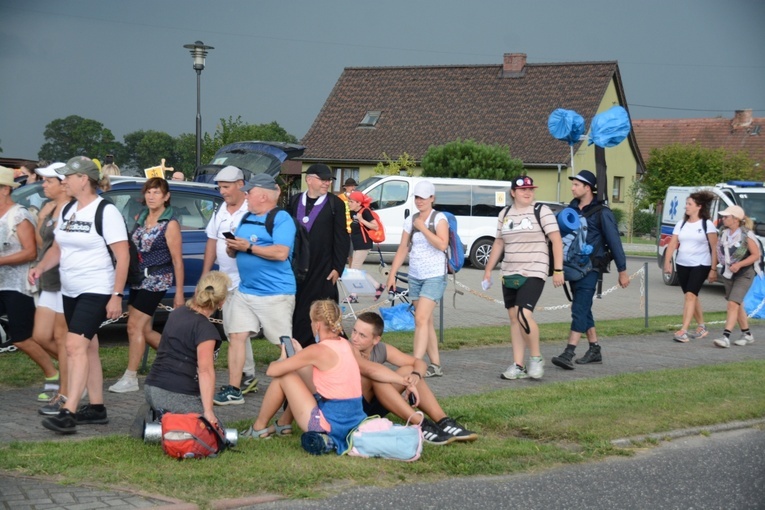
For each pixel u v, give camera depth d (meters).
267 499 7.55
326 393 8.89
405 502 7.69
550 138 59.28
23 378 11.93
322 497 7.70
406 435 8.75
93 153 64.50
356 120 64.19
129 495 7.41
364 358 9.51
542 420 10.26
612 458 9.33
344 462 8.54
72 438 9.16
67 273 9.51
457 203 34.19
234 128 66.06
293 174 62.91
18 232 10.95
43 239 11.14
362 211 21.88
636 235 66.50
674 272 30.08
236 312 10.95
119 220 9.62
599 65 62.75
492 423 10.16
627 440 9.82
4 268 10.95
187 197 15.59
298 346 9.59
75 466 8.02
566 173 58.34
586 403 11.15
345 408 8.89
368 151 61.78
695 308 17.89
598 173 15.70
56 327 10.41
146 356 12.88
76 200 9.82
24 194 15.77
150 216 11.55
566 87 62.19
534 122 60.66
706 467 9.15
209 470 8.06
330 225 11.92
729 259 16.83
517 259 12.73
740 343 17.16
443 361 14.41
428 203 12.48
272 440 9.23
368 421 8.93
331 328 8.97
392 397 9.38
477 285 27.58
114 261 9.66
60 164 10.71
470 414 10.34
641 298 26.70
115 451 8.52
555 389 11.98
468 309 22.19
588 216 14.14
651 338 17.92
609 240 14.02
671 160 67.19
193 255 15.25
